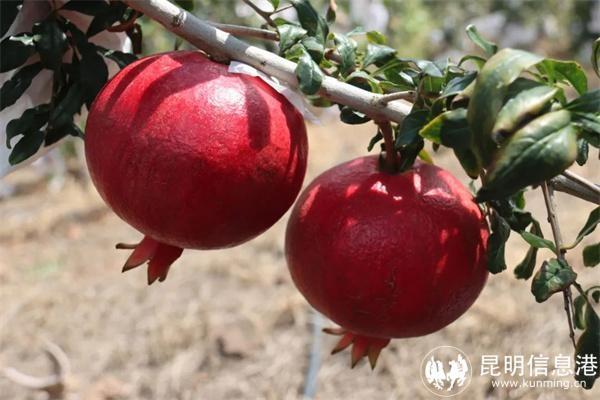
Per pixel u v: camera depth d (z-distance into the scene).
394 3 7.20
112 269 4.53
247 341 3.69
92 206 5.53
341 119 1.14
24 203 5.77
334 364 3.53
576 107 0.82
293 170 1.03
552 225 1.06
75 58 1.24
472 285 1.09
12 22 1.15
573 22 8.50
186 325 3.77
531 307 3.66
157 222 1.01
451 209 1.07
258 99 1.00
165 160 0.96
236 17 4.64
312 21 1.16
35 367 3.64
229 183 0.98
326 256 1.06
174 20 1.04
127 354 3.68
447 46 8.55
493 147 0.80
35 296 4.16
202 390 3.46
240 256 4.43
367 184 1.08
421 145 1.08
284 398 3.38
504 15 8.79
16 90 1.18
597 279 3.77
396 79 1.24
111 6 1.20
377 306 1.06
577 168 5.34
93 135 1.02
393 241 1.04
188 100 0.97
